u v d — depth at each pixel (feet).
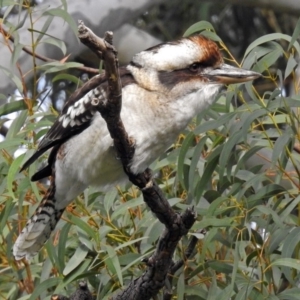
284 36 30.83
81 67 34.96
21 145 31.96
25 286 31.94
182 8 49.49
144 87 27.91
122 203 31.48
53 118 32.09
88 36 22.34
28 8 32.55
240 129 29.81
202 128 30.09
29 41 40.34
